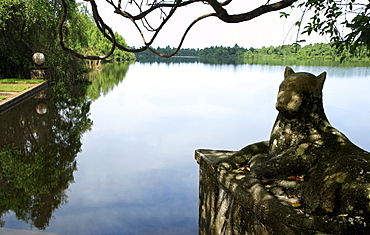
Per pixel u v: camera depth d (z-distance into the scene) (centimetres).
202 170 321
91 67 4012
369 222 184
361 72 3244
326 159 230
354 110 1231
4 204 516
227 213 271
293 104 242
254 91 1988
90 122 1130
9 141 886
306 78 247
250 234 236
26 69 2166
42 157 756
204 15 260
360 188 189
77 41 2255
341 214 193
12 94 1471
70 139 912
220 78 2970
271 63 6869
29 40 2150
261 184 235
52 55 2205
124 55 7675
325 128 245
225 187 264
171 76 3200
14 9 1866
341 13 313
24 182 609
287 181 232
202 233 332
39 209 498
